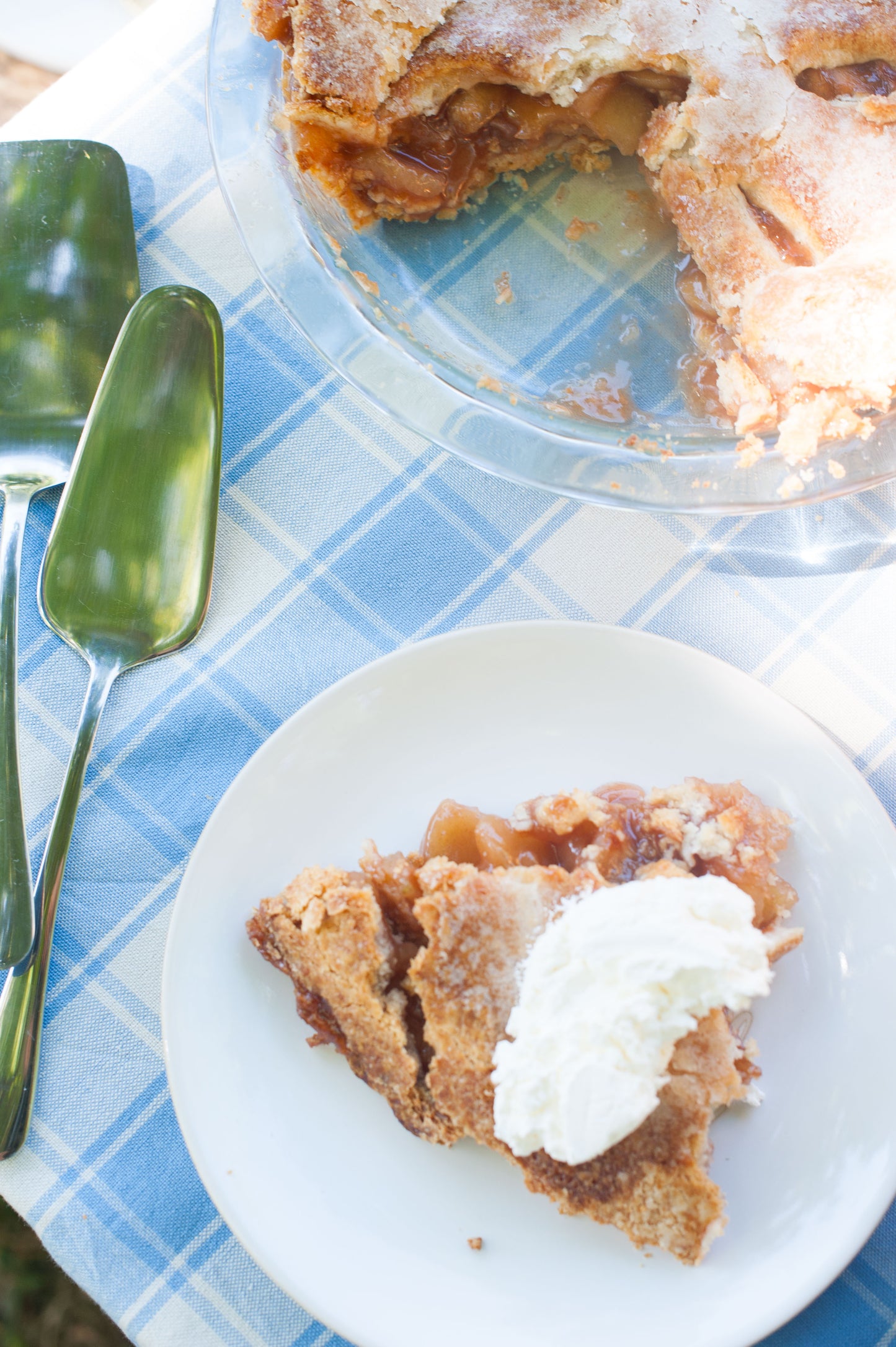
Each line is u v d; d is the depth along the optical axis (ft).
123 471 2.68
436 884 2.51
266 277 2.67
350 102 2.70
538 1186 2.47
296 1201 2.51
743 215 2.72
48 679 2.67
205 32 2.78
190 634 2.67
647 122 2.78
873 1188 2.48
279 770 2.58
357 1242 2.50
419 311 2.76
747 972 2.46
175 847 2.64
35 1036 2.57
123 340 2.68
